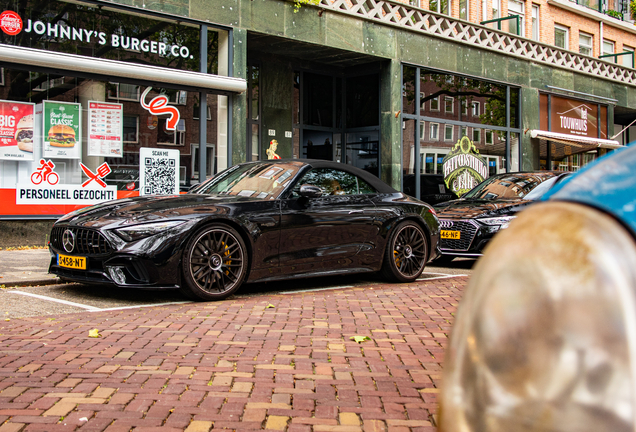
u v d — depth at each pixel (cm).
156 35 1064
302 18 1249
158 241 514
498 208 832
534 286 72
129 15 1034
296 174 621
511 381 72
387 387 311
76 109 998
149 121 1070
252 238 562
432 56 1510
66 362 350
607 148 2092
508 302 74
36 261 812
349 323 462
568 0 2147
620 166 77
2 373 328
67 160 993
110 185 1034
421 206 711
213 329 435
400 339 413
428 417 270
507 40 1734
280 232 581
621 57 2248
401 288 649
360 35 1356
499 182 958
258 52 1366
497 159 1720
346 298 578
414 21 1477
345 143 1534
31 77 956
